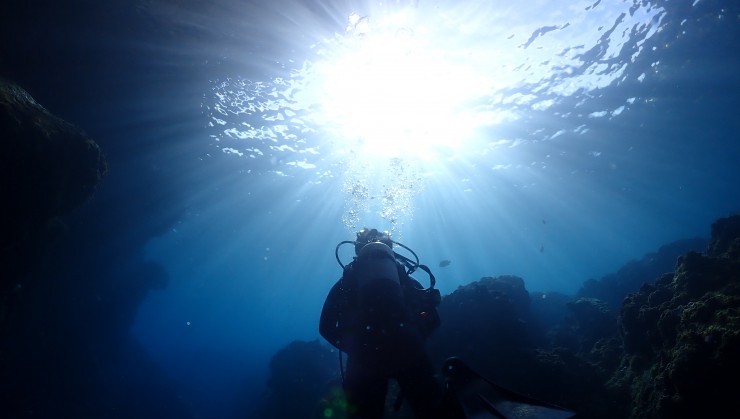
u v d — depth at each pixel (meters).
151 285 25.39
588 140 22.59
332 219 34.31
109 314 20.69
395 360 2.57
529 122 19.09
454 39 12.12
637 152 26.16
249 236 37.81
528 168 26.23
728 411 4.84
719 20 12.88
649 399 6.25
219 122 16.09
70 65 11.53
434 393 2.53
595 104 18.25
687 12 12.48
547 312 20.83
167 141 16.36
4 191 6.72
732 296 5.71
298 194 26.80
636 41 13.75
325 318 3.31
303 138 18.27
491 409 2.21
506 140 20.92
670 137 24.20
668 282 8.50
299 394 18.06
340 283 3.36
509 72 14.42
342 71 13.48
